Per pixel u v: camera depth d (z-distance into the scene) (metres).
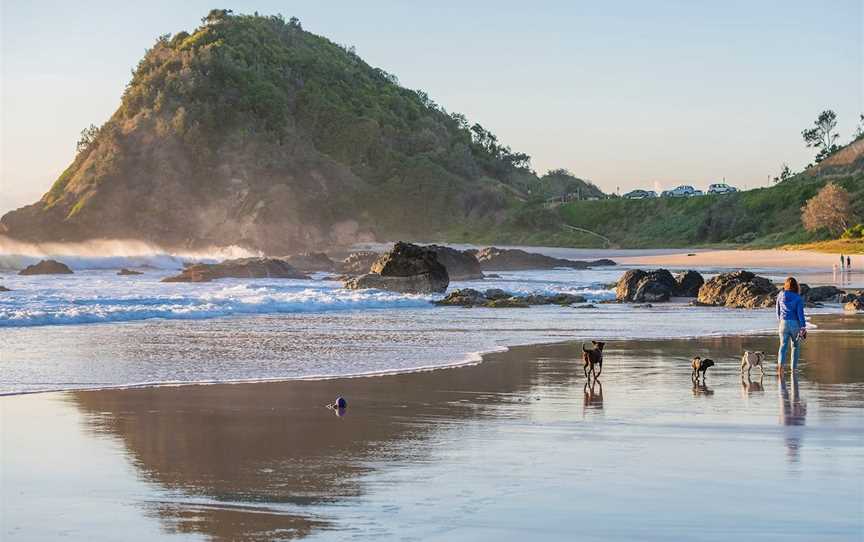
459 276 75.31
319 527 8.75
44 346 25.30
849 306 40.59
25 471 10.98
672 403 15.94
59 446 12.38
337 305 44.78
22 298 43.78
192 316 37.91
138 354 23.59
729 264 102.88
